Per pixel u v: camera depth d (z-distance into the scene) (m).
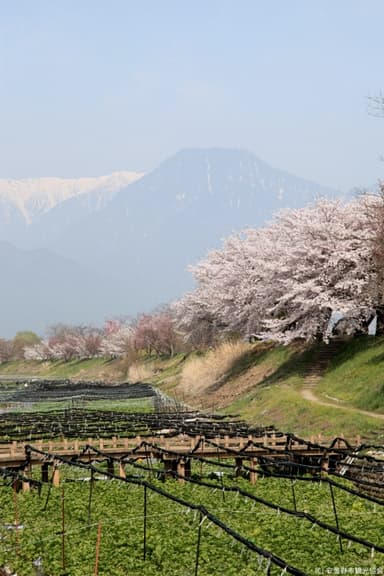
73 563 27.73
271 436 51.72
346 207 85.12
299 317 84.50
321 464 45.94
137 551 28.53
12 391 140.00
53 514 35.28
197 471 48.62
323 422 58.56
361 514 33.53
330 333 83.06
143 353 177.38
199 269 120.44
